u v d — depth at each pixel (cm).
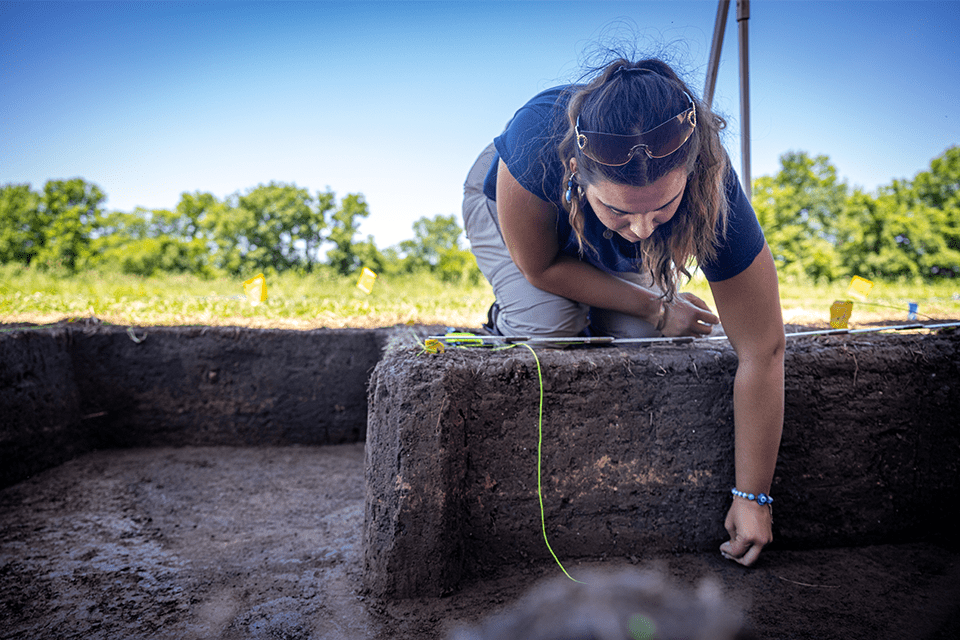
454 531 199
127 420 381
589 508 212
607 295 228
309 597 201
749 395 196
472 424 203
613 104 148
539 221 201
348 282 802
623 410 209
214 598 203
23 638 183
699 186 168
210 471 338
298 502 293
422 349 215
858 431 221
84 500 296
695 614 29
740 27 294
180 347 379
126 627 187
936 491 226
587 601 30
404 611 188
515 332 254
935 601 187
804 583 197
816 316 366
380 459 198
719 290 193
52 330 355
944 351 225
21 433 323
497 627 32
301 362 383
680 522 217
